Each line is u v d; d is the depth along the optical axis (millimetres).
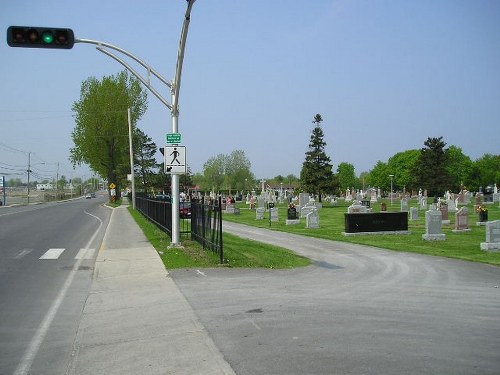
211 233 15883
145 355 6320
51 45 12711
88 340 7035
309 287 10805
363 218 24297
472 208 47031
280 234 25344
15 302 9461
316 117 59875
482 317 8117
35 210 53625
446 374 5512
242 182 121875
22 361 6215
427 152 80062
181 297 9680
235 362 5949
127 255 15641
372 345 6562
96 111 69125
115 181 80000
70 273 12727
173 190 16984
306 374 5520
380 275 12641
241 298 9578
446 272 13203
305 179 59812
